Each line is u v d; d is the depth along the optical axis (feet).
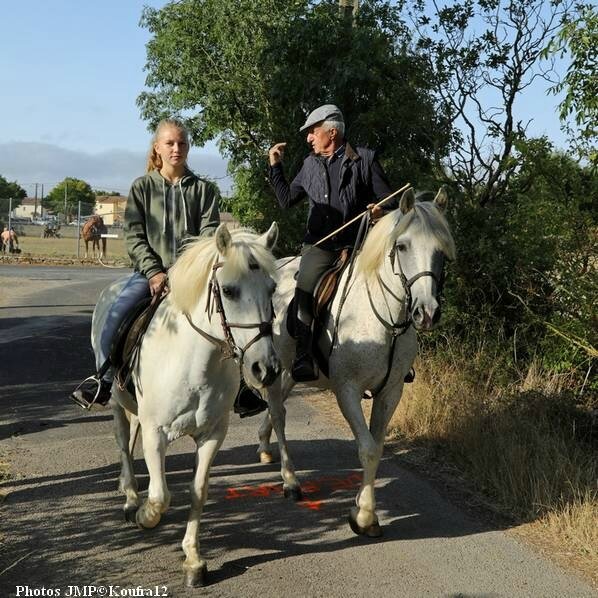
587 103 22.95
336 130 17.65
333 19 34.04
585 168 23.84
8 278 71.36
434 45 31.45
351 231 17.71
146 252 15.31
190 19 47.67
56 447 21.68
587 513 16.25
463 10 30.89
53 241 130.41
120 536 15.66
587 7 23.31
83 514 16.78
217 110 44.19
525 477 18.39
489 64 30.73
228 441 23.15
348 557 15.05
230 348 12.64
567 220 22.49
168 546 15.24
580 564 14.98
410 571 14.49
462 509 17.87
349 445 23.09
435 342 28.43
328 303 16.78
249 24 43.21
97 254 106.11
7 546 15.01
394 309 15.56
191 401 13.51
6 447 21.59
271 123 37.73
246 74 42.42
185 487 18.81
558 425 21.49
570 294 22.58
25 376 30.63
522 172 26.76
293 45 34.35
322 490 19.03
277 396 18.84
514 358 26.63
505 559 15.10
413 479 19.89
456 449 21.40
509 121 30.55
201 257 13.17
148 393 13.82
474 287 27.66
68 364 33.19
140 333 14.55
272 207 35.32
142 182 15.75
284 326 18.44
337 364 16.26
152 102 58.23
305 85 33.30
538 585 14.02
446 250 14.96
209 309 12.91
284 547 15.46
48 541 15.30
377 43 32.01
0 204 111.34
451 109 31.22
